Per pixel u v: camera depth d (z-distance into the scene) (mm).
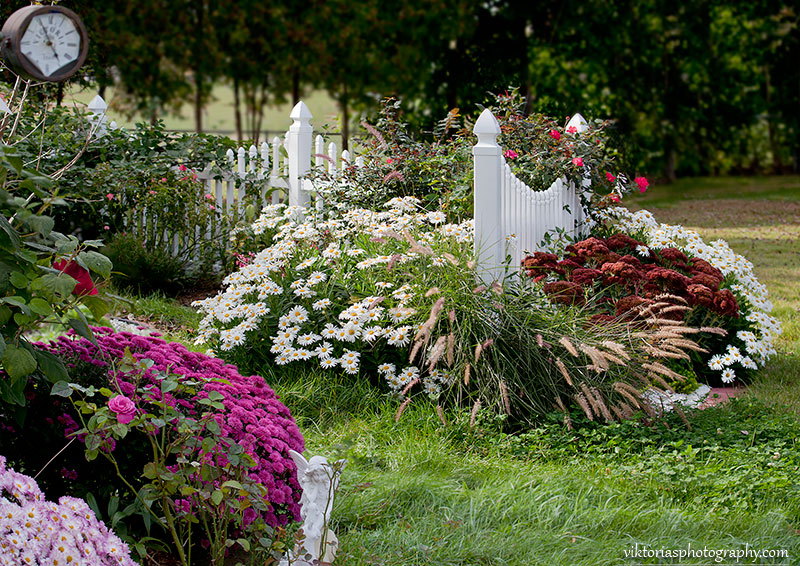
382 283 5449
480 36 17641
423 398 5113
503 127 7355
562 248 6574
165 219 8219
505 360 4980
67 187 7941
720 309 5785
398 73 18047
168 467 3170
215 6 17734
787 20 19422
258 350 5547
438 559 3334
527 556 3387
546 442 4613
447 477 4172
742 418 4992
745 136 20469
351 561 3289
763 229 13727
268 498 3275
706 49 19391
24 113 8289
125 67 17469
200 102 18375
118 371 3170
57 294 3096
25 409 3072
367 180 7352
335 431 4801
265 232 7867
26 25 3389
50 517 2557
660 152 20094
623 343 5188
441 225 6254
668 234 7262
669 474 4133
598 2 18172
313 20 17938
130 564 2703
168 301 7727
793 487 4000
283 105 18719
